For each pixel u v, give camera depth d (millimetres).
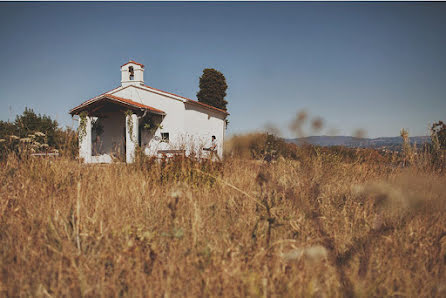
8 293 1820
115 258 2168
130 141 13531
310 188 3516
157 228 2789
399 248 2410
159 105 15203
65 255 2115
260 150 4324
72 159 5000
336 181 4242
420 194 2387
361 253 2352
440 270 2152
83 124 13953
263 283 1788
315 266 2025
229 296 1775
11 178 4066
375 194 2670
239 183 4246
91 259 2168
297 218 2990
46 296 1806
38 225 2781
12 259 2197
